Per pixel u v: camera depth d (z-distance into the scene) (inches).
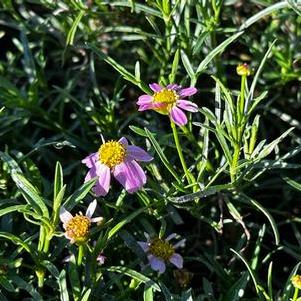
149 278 8.4
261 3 10.9
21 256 9.2
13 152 9.8
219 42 11.4
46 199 8.8
